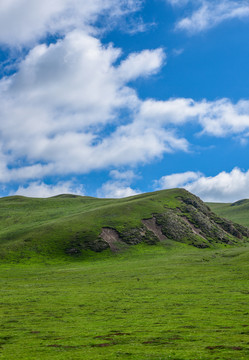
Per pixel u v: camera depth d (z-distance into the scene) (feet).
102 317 161.17
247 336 114.93
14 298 222.48
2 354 103.30
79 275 343.05
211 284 252.42
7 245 515.09
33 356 99.76
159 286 254.47
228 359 88.22
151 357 93.35
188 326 135.33
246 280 259.60
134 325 142.00
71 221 629.92
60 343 115.75
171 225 635.66
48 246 515.09
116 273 342.44
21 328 142.61
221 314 156.66
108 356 96.12
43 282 306.96
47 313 174.40
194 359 89.66
